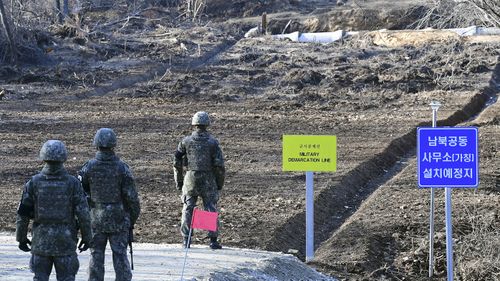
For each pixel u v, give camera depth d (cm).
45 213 2900
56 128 8694
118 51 14625
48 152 2897
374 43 16125
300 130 8700
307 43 16575
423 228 5294
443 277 4662
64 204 2914
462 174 4022
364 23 19738
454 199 5959
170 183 6388
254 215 5428
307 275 4169
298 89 11519
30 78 11756
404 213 5603
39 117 9281
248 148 7769
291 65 13275
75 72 12506
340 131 8656
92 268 3272
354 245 4966
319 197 5897
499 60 13312
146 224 5153
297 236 5222
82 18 16975
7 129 8569
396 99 10888
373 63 13650
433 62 13450
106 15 18738
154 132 8556
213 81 12081
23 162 7088
